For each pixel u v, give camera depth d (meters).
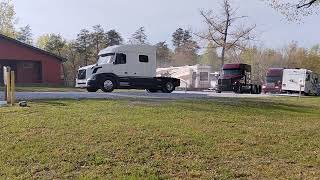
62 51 63.72
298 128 9.76
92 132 8.27
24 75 36.38
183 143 7.63
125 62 21.83
